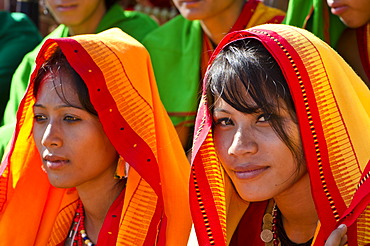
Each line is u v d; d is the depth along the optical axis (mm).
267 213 3012
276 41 2658
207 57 4398
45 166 3062
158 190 2988
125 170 3121
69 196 3324
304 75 2623
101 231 3088
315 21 3998
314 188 2627
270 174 2672
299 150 2664
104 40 3053
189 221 3078
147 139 3031
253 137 2666
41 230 3324
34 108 3086
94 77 2953
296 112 2619
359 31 3986
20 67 4652
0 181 3258
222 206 2834
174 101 4328
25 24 5207
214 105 2768
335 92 2650
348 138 2631
